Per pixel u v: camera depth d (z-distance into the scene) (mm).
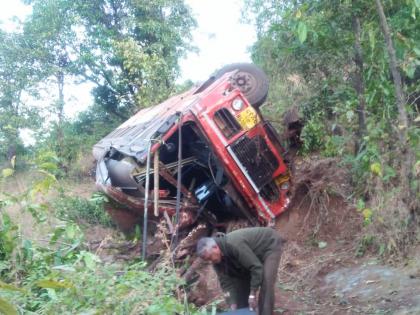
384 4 6438
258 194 7840
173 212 7551
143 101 14625
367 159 6547
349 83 8023
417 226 6355
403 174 6406
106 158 8656
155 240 7195
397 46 6102
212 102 7578
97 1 17562
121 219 8234
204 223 7973
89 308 3162
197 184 8078
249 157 7699
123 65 16250
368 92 6574
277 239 5074
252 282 4715
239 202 7859
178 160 7145
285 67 10805
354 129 7902
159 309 3232
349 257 7066
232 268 4930
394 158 6566
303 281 6867
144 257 6359
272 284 4898
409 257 6277
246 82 8312
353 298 5941
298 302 6242
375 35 6312
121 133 9758
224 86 7707
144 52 16375
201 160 7887
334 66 8328
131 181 7418
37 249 4305
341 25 6863
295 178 8906
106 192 7828
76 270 3502
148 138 7410
